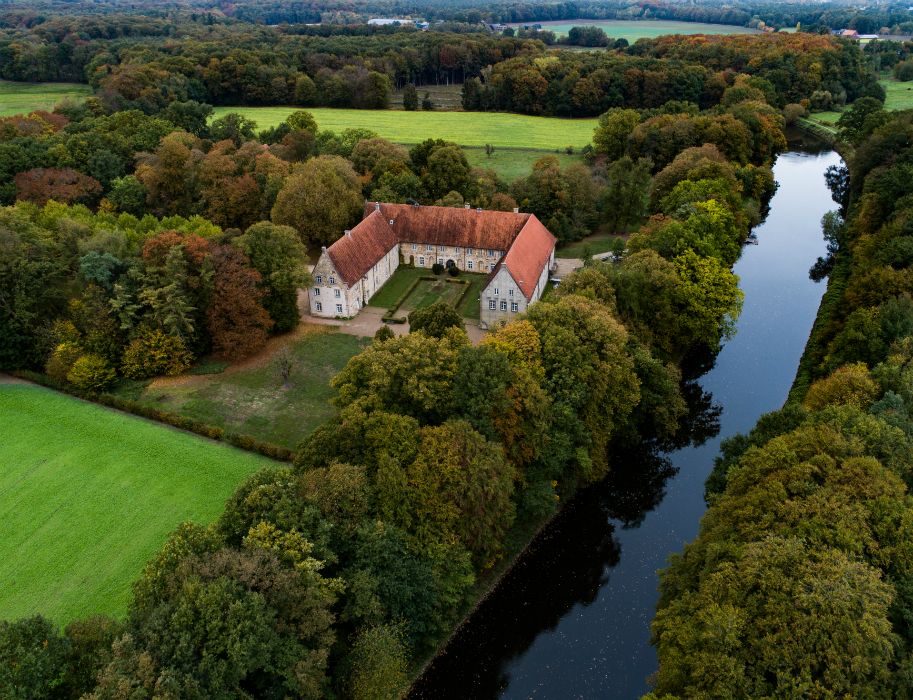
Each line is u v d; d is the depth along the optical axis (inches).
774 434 2362.2
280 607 1702.8
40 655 1485.0
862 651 1467.8
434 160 5182.1
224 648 1540.4
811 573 1619.1
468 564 2142.0
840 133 7249.0
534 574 2504.9
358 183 4899.1
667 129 6102.4
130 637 1512.1
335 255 3964.1
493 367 2400.3
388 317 4045.3
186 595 1590.8
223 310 3511.3
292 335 3905.0
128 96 6830.7
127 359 3378.4
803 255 5068.9
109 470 2753.4
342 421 2277.3
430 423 2407.7
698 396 3499.0
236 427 3093.0
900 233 3627.0
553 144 6943.9
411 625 2017.7
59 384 3334.2
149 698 1412.4
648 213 5388.8
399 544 2005.4
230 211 4768.7
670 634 1739.7
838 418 2162.9
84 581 2274.9
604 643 2266.2
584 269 3351.4
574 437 2615.7
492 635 2284.7
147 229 4269.2
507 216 4515.3
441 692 2111.2
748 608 1636.3
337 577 1881.2
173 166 4899.1
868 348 2829.7
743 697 1501.0
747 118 6397.6
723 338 3998.5
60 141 5359.3
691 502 2854.3
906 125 5339.6
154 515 2532.0
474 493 2117.4
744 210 4837.6
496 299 3809.1
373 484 2097.7
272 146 5551.2
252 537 1823.3
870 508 1798.7
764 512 1888.5
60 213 4170.8
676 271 3543.3
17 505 2578.7
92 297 3378.4
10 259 3400.6
